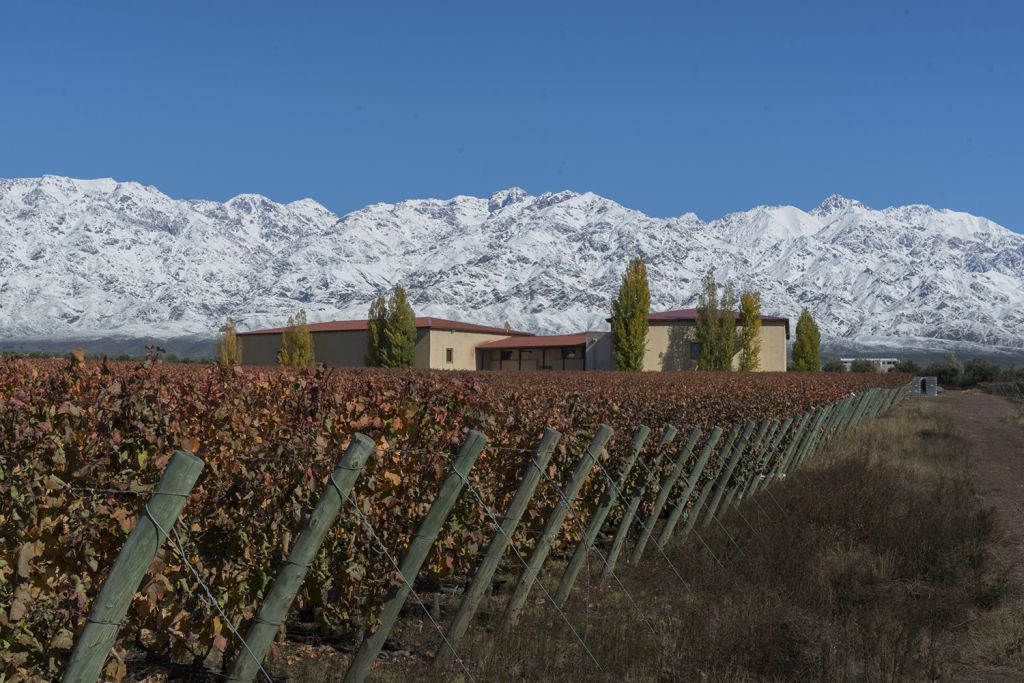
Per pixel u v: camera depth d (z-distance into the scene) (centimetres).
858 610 748
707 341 7238
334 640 666
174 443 523
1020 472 1883
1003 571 902
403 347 7306
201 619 518
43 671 433
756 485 1291
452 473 557
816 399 1934
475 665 593
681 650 641
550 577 850
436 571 696
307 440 555
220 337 8125
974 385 9650
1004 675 646
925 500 1218
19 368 796
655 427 1018
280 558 542
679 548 953
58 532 441
